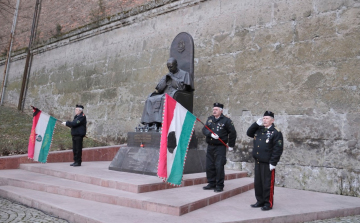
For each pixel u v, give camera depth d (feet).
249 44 31.48
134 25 44.62
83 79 51.08
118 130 43.68
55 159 33.01
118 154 27.27
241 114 30.99
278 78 28.91
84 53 51.96
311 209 18.62
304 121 26.78
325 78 26.16
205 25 35.73
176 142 19.38
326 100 25.86
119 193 19.60
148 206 17.40
